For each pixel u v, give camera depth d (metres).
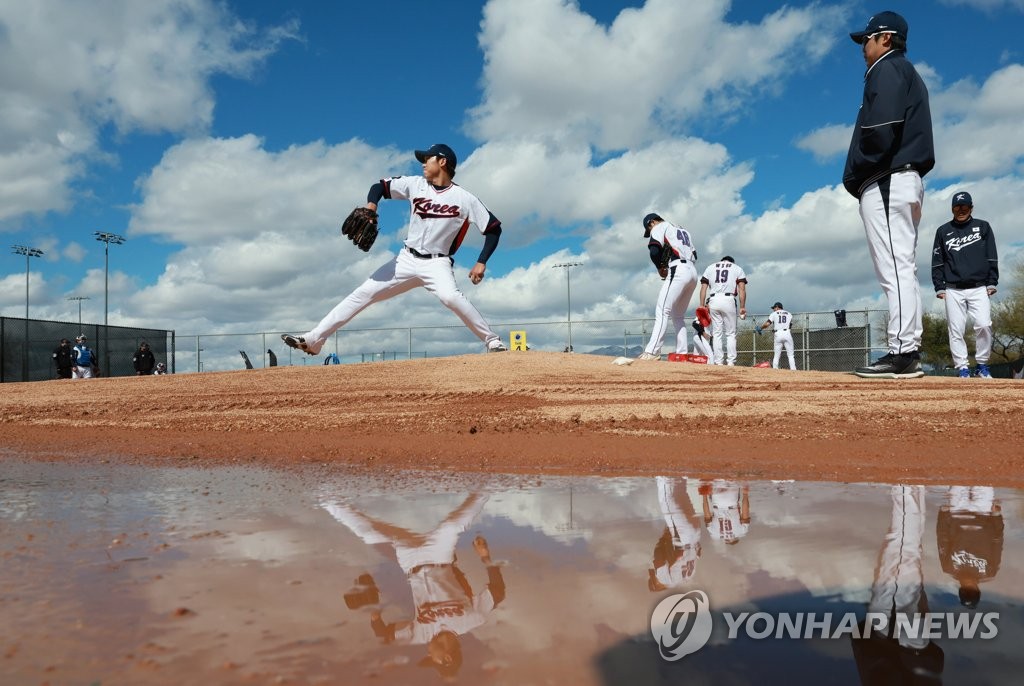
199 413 4.84
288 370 6.76
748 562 1.00
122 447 3.42
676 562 1.00
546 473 2.37
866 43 4.34
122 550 1.16
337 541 1.22
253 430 4.02
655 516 1.45
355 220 6.40
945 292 6.87
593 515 1.47
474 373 5.96
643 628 0.70
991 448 2.65
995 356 30.77
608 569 0.97
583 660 0.61
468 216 6.63
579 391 4.90
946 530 1.25
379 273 6.81
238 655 0.65
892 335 4.79
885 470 2.28
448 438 3.41
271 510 1.60
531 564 1.01
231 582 0.93
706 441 3.03
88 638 0.70
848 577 0.91
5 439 4.00
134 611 0.80
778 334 14.13
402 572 0.98
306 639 0.69
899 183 4.39
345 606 0.81
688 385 4.98
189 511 1.59
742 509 1.53
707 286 10.02
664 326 7.11
